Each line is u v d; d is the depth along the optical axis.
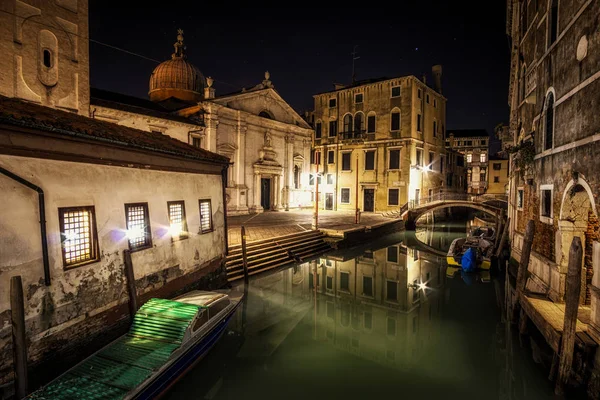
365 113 35.56
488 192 58.84
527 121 14.30
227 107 26.50
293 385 7.87
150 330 7.38
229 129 27.08
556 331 7.55
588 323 7.67
